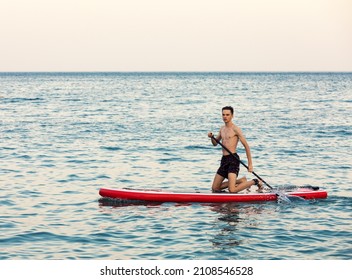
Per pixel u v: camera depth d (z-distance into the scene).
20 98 68.44
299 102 59.25
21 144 24.36
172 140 26.09
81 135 28.22
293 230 10.88
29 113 43.56
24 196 13.74
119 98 69.19
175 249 9.70
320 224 11.34
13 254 9.34
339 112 44.81
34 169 17.83
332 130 31.00
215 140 13.70
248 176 17.16
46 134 28.59
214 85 127.88
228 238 10.34
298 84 132.62
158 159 20.25
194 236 10.47
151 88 108.94
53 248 9.69
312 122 35.97
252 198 13.43
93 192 14.35
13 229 10.77
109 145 24.20
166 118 39.47
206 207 12.85
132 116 41.16
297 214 12.21
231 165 13.63
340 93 82.25
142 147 23.58
